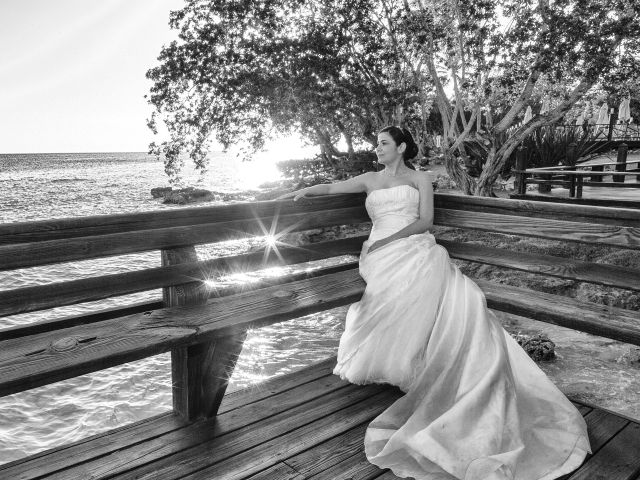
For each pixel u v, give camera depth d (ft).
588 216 10.31
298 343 21.99
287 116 65.00
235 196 99.66
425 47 50.47
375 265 11.10
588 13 42.65
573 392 15.84
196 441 9.06
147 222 9.34
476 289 10.38
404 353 10.28
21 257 8.09
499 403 8.80
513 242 28.86
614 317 9.59
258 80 59.26
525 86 46.01
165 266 9.76
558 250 26.53
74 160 608.60
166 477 8.10
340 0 54.54
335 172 89.51
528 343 18.67
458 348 9.65
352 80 55.93
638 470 8.30
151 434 9.23
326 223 12.44
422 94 55.72
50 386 18.74
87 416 16.78
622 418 9.87
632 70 42.37
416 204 11.96
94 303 31.58
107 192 129.59
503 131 47.75
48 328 8.73
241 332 9.35
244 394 10.78
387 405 10.39
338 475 8.19
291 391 10.93
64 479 7.96
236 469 8.32
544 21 43.98
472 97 51.21
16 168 360.07
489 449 8.18
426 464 8.23
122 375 19.69
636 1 41.47
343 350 11.32
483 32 45.34
